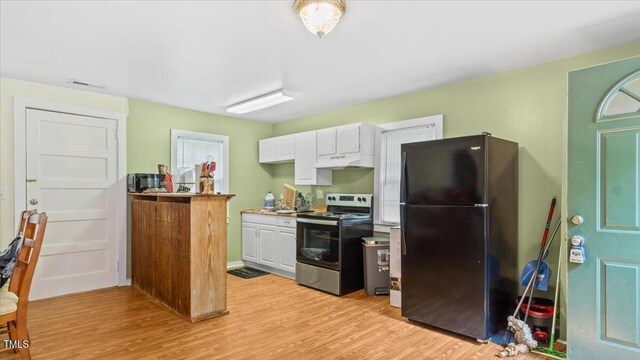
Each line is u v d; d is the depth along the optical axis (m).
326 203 4.77
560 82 2.92
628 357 2.13
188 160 4.80
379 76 3.39
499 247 2.83
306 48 2.71
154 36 2.50
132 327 2.92
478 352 2.54
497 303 2.79
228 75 3.36
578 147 2.30
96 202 4.03
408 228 3.10
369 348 2.59
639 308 2.10
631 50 2.60
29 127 3.61
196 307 3.07
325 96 4.12
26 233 2.29
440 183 2.92
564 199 2.75
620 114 2.17
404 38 2.54
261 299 3.71
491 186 2.74
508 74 3.22
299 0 1.96
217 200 3.24
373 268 3.85
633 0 2.01
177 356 2.43
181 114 4.73
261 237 5.00
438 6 2.09
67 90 3.82
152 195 3.51
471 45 2.66
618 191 2.17
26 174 3.60
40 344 2.59
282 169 5.65
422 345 2.64
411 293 3.07
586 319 2.26
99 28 2.37
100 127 4.05
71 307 3.39
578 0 2.02
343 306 3.49
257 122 5.65
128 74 3.34
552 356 2.47
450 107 3.63
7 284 2.29
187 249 3.09
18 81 3.54
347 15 2.19
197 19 2.24
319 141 4.56
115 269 4.16
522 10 2.13
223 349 2.55
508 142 2.98
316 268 4.07
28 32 2.43
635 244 2.11
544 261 2.96
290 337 2.77
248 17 2.22
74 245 3.88
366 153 4.14
